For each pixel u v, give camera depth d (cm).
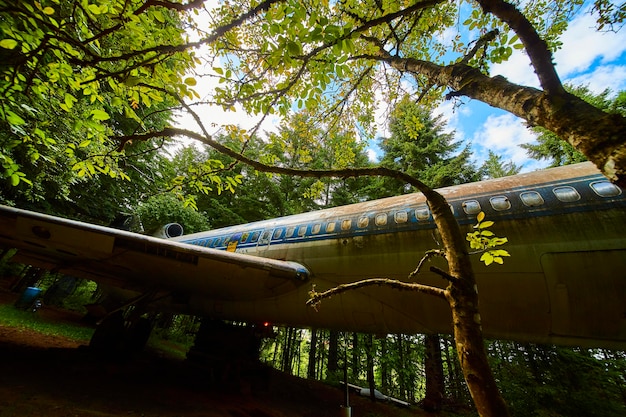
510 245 473
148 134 225
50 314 1308
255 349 891
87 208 1347
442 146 1504
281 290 709
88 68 326
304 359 2294
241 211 1784
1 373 515
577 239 432
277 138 436
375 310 606
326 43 213
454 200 566
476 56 335
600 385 842
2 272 1805
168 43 311
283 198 1752
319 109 531
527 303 459
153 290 832
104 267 787
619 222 417
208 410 561
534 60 151
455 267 158
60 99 539
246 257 680
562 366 884
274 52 226
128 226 1241
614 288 400
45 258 832
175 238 1197
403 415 867
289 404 741
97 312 1310
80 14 283
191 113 224
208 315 904
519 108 155
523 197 504
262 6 203
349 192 1777
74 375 591
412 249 569
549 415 767
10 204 976
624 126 109
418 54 486
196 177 334
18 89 262
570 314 432
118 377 643
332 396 920
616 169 100
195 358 832
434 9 414
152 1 210
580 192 464
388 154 1580
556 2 371
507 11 159
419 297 552
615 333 412
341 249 659
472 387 130
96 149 474
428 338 1086
